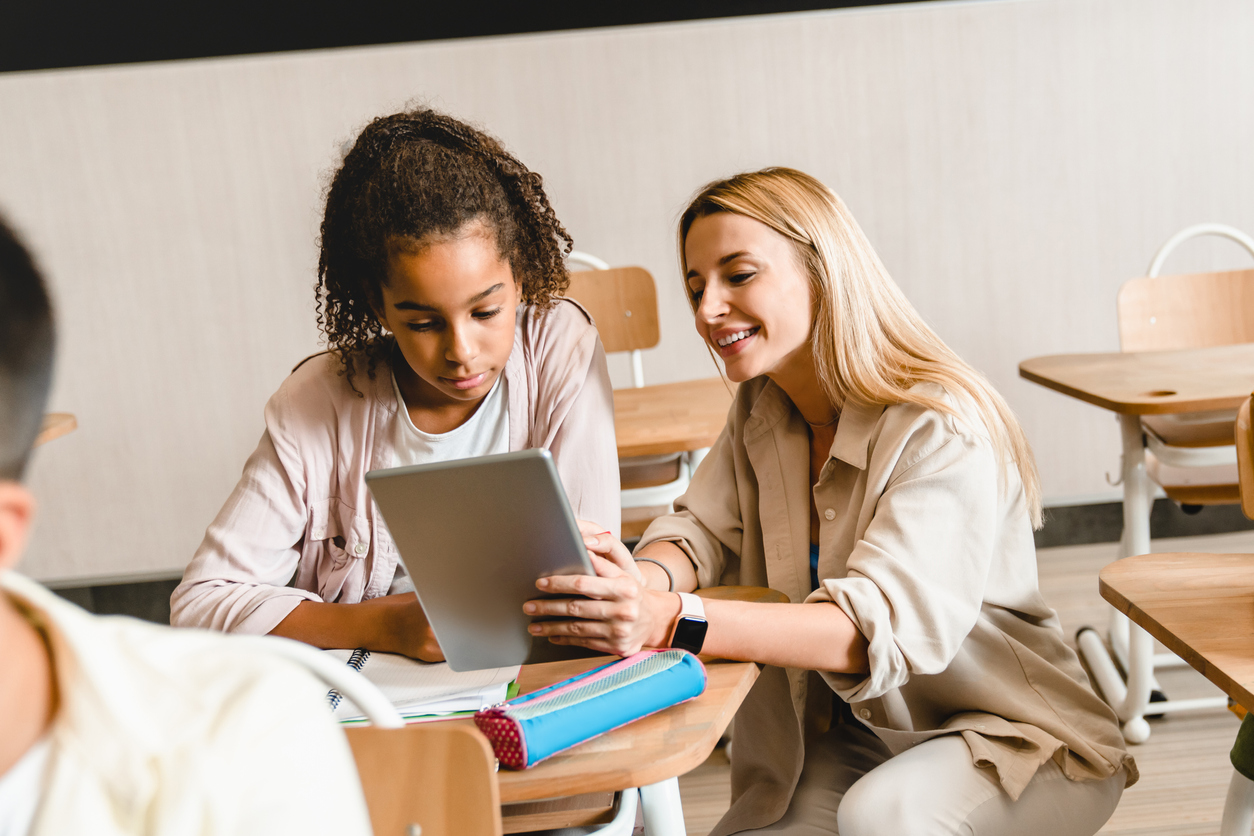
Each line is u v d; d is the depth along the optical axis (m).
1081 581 2.79
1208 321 2.41
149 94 2.90
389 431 1.21
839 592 0.98
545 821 0.84
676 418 2.01
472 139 1.12
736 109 2.95
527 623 0.93
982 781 1.00
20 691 0.37
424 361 1.08
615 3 2.90
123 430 3.08
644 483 2.10
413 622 1.04
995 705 1.08
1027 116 2.92
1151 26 2.86
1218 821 1.72
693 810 1.88
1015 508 1.12
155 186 2.95
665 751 0.78
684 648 0.95
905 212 2.99
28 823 0.38
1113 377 2.03
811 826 1.12
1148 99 2.91
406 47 2.91
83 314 3.01
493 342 1.08
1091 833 1.05
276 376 3.08
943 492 1.02
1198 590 1.00
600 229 3.03
